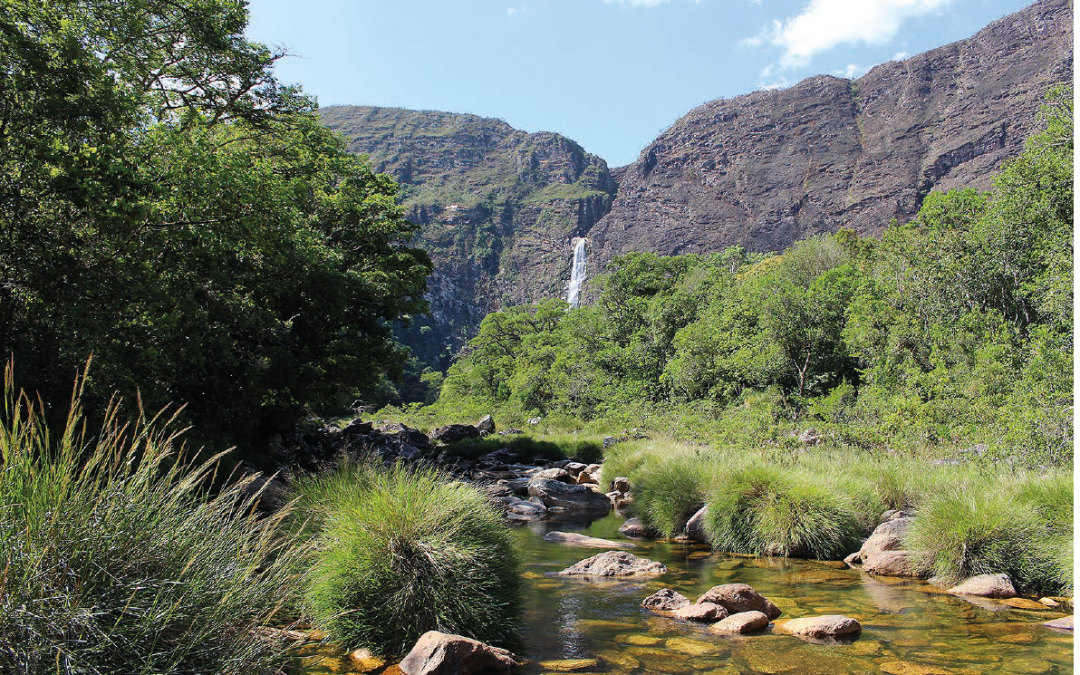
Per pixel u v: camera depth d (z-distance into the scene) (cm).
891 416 1401
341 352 1967
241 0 1459
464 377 6775
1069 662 386
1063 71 13538
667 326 3959
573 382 4106
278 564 352
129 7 1175
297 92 1738
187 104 1509
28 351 913
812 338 2708
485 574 446
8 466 261
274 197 1137
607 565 659
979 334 2066
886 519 788
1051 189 2108
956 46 16625
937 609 512
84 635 245
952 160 14125
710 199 17650
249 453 1411
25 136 888
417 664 366
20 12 917
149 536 284
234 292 1342
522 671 378
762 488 816
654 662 392
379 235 2148
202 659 275
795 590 582
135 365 994
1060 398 1130
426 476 522
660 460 1058
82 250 958
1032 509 618
